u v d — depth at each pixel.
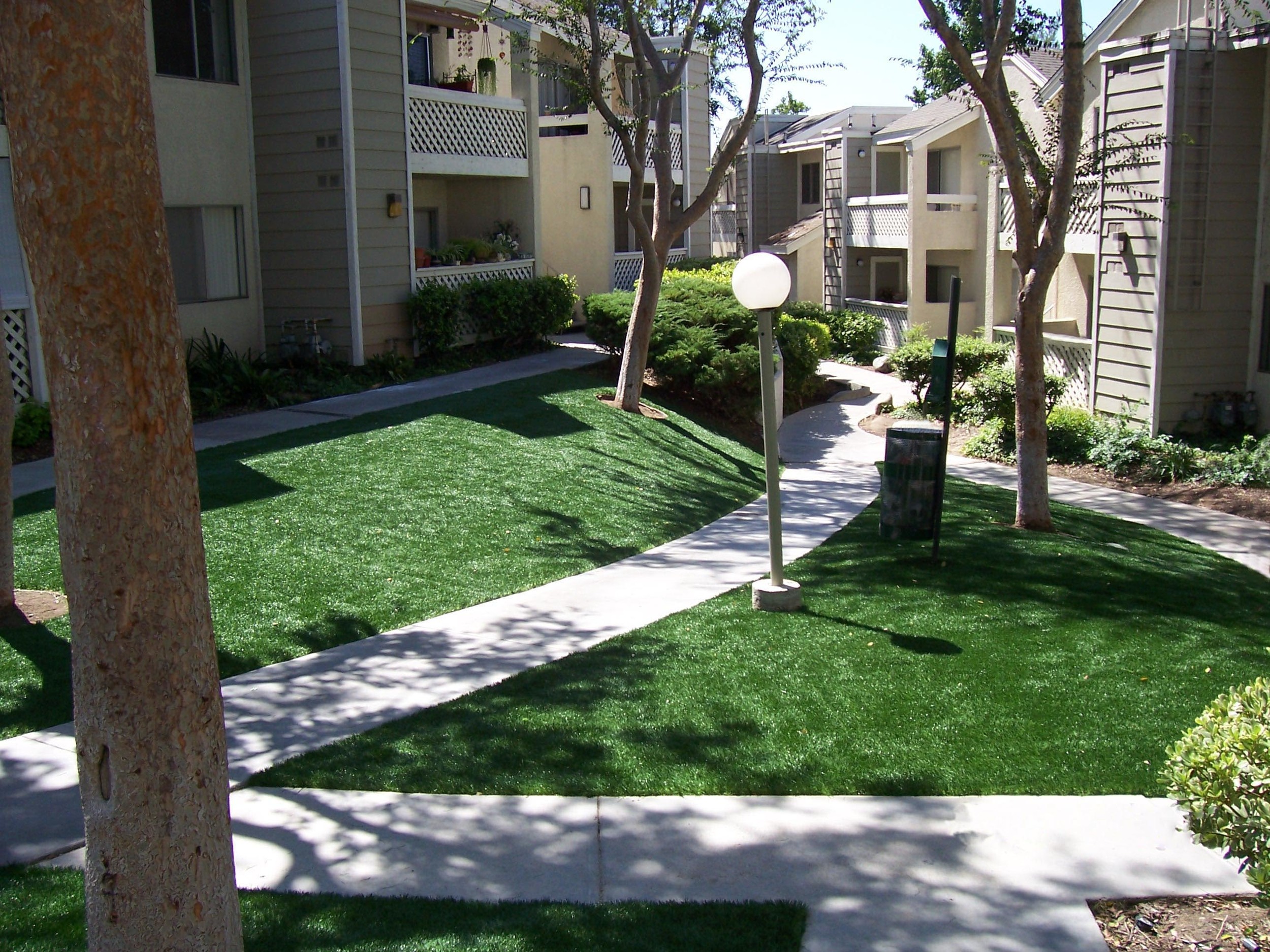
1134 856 4.84
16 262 13.16
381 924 4.26
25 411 12.59
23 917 4.27
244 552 9.11
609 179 23.92
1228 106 16.11
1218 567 10.48
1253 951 4.15
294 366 16.84
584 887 4.59
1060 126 10.66
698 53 18.06
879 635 7.76
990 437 16.75
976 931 4.27
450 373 17.78
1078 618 8.21
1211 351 16.72
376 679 6.93
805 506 12.52
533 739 6.03
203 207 16.39
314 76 16.53
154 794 2.96
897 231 27.06
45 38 2.68
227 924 3.15
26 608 7.71
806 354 19.81
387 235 17.44
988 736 6.06
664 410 16.47
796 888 4.59
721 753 5.86
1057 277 22.03
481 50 22.67
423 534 9.95
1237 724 4.29
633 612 8.36
